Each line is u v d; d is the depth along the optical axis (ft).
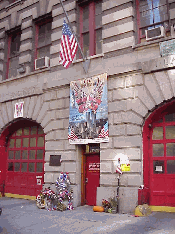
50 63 41.55
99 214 29.22
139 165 30.04
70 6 41.11
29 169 44.34
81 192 35.65
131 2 34.83
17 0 53.57
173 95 29.09
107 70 34.42
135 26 34.60
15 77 45.75
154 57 31.42
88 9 40.86
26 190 43.73
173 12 31.65
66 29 34.47
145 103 30.91
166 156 30.94
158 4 34.14
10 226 24.72
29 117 42.11
